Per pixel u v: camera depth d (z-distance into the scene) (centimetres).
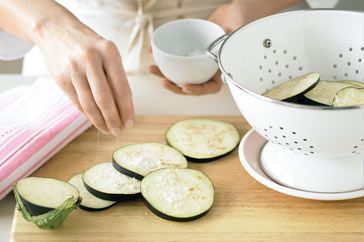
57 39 81
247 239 74
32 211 75
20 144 86
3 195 83
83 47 78
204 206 77
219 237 75
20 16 85
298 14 88
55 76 82
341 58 89
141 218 78
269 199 81
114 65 78
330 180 79
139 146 89
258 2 107
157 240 74
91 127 95
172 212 76
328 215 78
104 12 109
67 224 77
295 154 81
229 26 105
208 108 100
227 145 90
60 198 76
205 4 111
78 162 89
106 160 89
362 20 86
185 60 93
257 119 74
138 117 97
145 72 112
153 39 96
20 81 109
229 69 82
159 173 82
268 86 89
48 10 84
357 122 68
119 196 79
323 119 68
